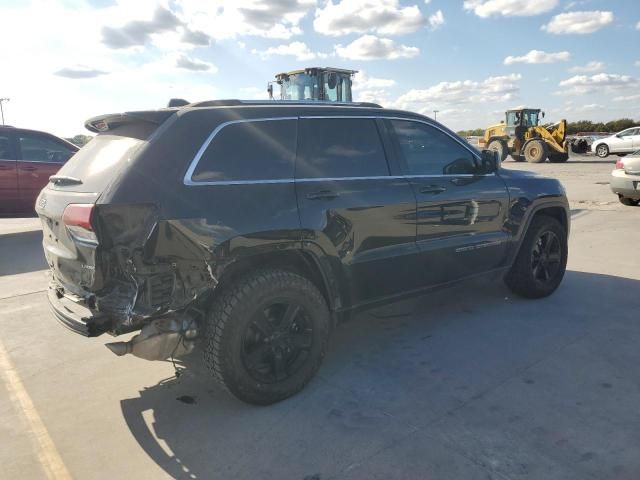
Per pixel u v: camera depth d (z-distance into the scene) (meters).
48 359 4.14
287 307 3.28
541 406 3.14
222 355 3.05
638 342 4.02
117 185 2.85
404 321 4.66
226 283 3.21
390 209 3.80
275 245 3.22
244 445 2.88
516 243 4.79
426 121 4.29
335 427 3.01
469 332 4.34
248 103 3.51
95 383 3.71
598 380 3.44
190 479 2.62
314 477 2.59
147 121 3.13
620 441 2.76
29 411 3.35
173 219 2.89
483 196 4.45
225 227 3.04
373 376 3.62
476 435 2.87
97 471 2.72
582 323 4.44
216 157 3.15
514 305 4.95
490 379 3.51
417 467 2.62
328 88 16.06
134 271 2.85
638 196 10.84
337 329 4.53
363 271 3.70
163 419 3.20
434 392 3.37
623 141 29.58
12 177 8.95
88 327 2.85
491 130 30.08
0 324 4.93
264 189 3.25
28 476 2.70
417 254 3.99
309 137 3.57
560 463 2.60
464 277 4.45
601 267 6.23
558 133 26.31
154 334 2.89
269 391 3.23
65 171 3.54
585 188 14.73
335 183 3.57
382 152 3.92
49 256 3.53
